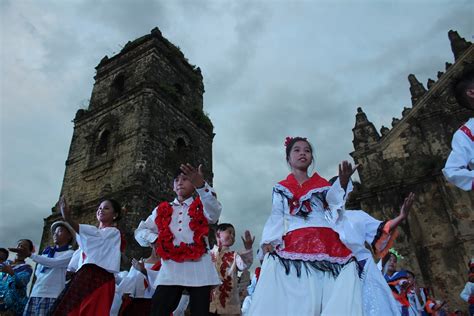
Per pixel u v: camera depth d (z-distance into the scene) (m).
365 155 24.31
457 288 18.77
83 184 25.03
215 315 8.39
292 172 4.88
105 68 31.55
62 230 7.98
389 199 21.89
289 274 3.94
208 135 30.95
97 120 27.89
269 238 4.29
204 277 5.38
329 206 4.35
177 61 31.41
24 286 8.82
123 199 21.50
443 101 23.70
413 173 22.45
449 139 22.53
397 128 24.28
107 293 6.02
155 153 24.16
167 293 5.24
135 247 19.75
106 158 24.98
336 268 3.93
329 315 3.58
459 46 24.41
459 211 19.98
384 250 4.51
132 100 26.59
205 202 5.46
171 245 5.46
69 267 7.18
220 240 9.27
